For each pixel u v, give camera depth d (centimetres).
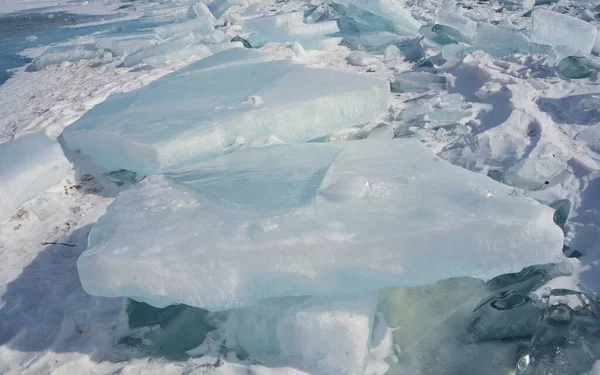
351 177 296
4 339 291
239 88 538
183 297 251
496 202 261
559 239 243
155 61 895
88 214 420
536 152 449
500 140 476
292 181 317
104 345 280
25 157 439
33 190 423
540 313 263
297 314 248
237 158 377
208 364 261
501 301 268
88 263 254
